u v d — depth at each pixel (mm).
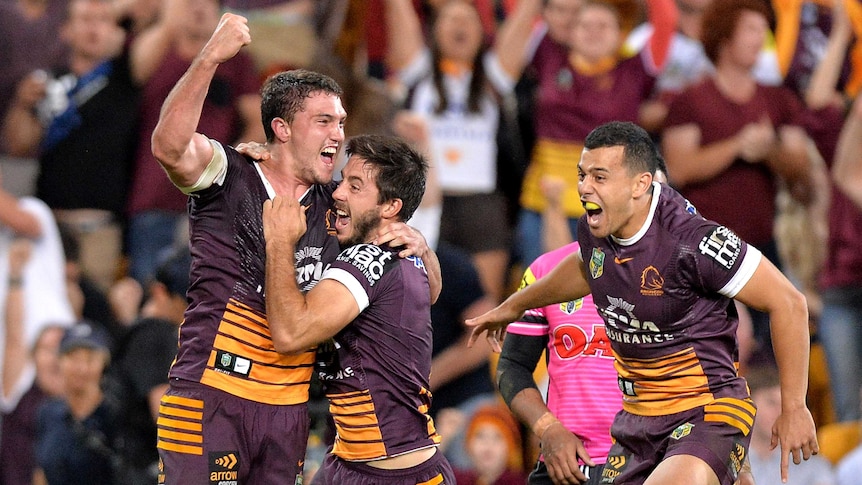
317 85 10672
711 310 10672
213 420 10562
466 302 17578
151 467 16141
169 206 19531
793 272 19688
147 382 16094
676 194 10812
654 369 10820
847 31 20609
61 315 19125
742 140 18312
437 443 11078
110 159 19984
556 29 19250
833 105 20016
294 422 10812
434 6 20250
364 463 10867
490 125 19203
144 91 19969
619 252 10641
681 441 10578
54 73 20406
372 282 10562
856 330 18703
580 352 11930
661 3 19203
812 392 19375
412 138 18125
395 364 10750
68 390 16953
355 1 19875
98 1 20062
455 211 18859
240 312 10633
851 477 16875
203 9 19797
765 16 18453
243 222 10633
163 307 16406
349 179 10836
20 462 18688
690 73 19484
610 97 18766
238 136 19109
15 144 20281
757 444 16828
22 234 19188
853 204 18797
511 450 16438
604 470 11289
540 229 18750
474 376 17594
